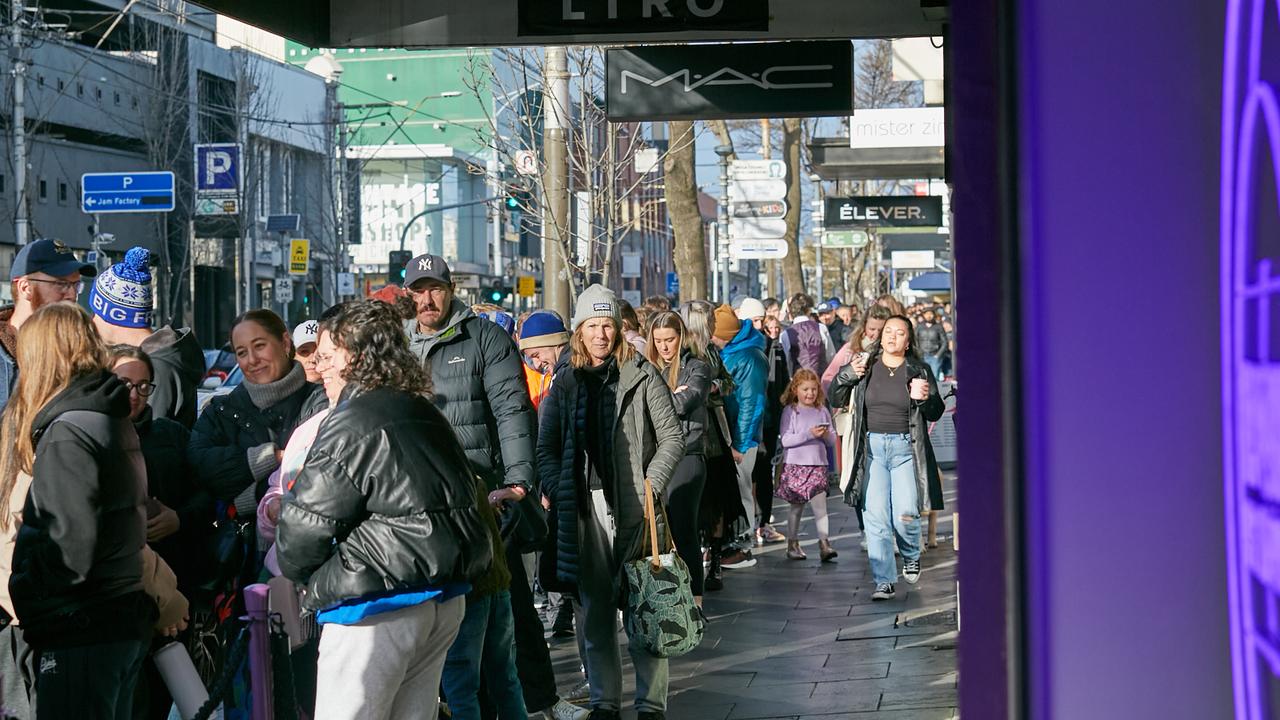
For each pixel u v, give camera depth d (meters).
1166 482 2.19
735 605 12.22
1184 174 2.18
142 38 63.47
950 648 10.14
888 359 12.38
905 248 47.19
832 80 11.78
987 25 2.37
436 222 104.19
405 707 5.79
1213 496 2.17
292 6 9.24
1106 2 2.20
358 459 5.43
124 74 62.03
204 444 7.37
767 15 9.80
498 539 7.24
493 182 24.75
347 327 5.61
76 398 5.70
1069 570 2.21
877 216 32.34
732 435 13.98
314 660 6.61
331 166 78.25
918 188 38.44
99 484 5.64
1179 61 2.18
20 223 43.12
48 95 56.31
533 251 118.81
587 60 20.23
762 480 15.28
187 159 64.88
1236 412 2.08
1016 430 2.25
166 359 7.93
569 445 8.02
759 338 14.05
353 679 5.50
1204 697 2.18
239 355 7.43
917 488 12.30
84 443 5.62
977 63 2.38
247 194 67.56
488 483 8.29
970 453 2.37
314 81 82.62
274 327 7.46
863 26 9.84
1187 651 2.18
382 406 5.51
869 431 12.38
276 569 6.83
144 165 64.44
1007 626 2.28
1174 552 2.19
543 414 8.16
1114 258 2.20
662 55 11.87
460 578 5.63
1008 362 2.26
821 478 14.65
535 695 8.25
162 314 61.72
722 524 12.69
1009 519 2.26
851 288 73.12
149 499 6.71
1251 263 2.01
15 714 5.93
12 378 7.27
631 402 7.95
